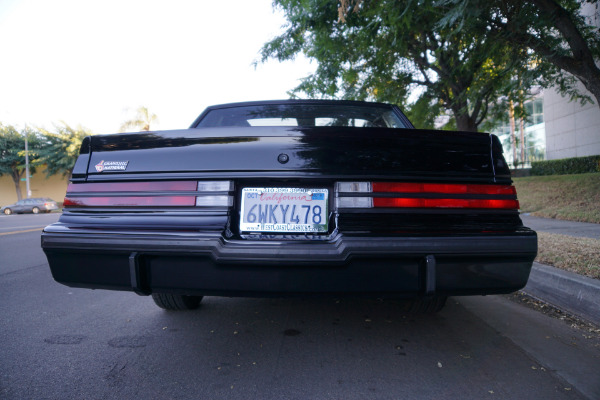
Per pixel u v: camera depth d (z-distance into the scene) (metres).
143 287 2.04
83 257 2.12
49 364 2.39
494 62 6.41
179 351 2.55
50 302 3.79
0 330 3.00
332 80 9.59
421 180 2.06
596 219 7.59
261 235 2.06
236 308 3.45
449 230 2.01
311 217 2.07
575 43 4.82
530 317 3.17
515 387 2.06
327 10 6.60
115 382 2.15
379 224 1.98
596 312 3.01
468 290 1.97
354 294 1.94
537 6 4.77
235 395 2.00
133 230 2.04
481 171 2.13
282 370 2.27
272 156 2.06
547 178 13.77
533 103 24.31
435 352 2.50
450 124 13.51
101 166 2.24
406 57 9.25
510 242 1.97
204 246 1.93
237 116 3.09
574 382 2.11
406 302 3.04
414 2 4.71
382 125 3.05
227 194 2.04
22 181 37.97
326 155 2.05
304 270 1.91
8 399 1.98
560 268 3.71
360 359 2.40
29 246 8.14
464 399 1.94
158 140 2.21
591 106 16.86
